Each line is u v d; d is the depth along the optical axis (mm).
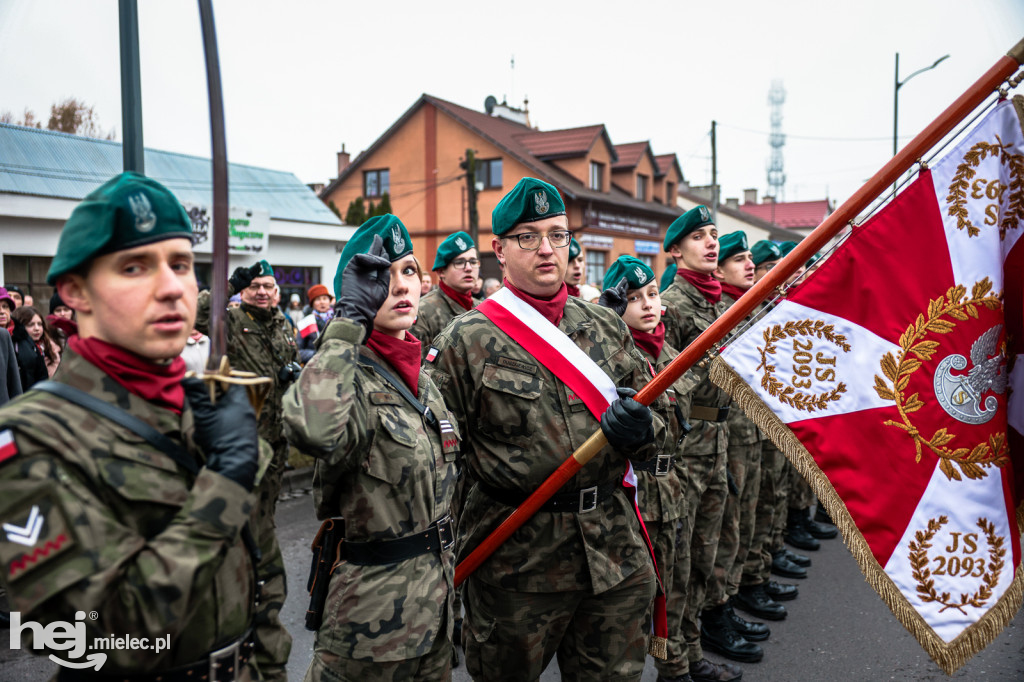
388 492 2010
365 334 1960
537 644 2459
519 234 2584
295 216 18000
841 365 2268
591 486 2453
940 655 2062
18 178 11922
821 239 2240
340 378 1841
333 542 2111
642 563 2518
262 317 4543
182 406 1436
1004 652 3734
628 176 28922
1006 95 2191
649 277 3348
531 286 2617
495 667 2514
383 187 26609
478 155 24688
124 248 1312
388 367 2172
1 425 1194
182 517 1282
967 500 2156
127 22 1885
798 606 4371
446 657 2158
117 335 1334
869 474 2197
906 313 2227
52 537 1183
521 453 2453
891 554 2146
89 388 1325
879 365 2234
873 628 4027
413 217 25938
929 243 2229
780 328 2322
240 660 1463
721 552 3707
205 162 17109
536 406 2457
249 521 1516
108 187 1352
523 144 26484
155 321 1341
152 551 1244
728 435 3852
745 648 3648
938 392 2193
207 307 4434
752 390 2320
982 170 2207
